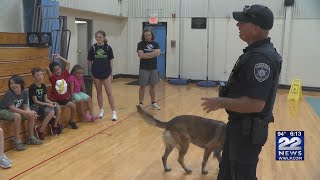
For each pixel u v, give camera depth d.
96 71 5.85
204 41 10.84
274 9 10.09
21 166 3.76
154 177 3.56
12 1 6.15
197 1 10.74
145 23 11.38
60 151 4.28
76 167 3.78
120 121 5.82
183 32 11.01
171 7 11.02
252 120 2.04
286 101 8.16
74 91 5.59
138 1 11.36
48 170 3.67
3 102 4.23
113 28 11.17
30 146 4.44
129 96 8.24
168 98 8.17
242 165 2.12
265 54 1.95
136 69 11.70
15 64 4.93
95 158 4.07
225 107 2.02
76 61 9.37
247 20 2.02
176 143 3.59
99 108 6.70
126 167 3.82
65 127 5.32
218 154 3.53
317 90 10.02
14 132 4.26
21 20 6.38
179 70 11.21
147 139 4.86
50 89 5.33
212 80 10.93
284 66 10.17
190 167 3.85
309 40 9.93
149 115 3.69
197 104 7.45
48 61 5.56
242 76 2.01
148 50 6.58
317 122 6.04
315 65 9.97
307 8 9.82
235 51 10.61
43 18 6.16
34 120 4.46
